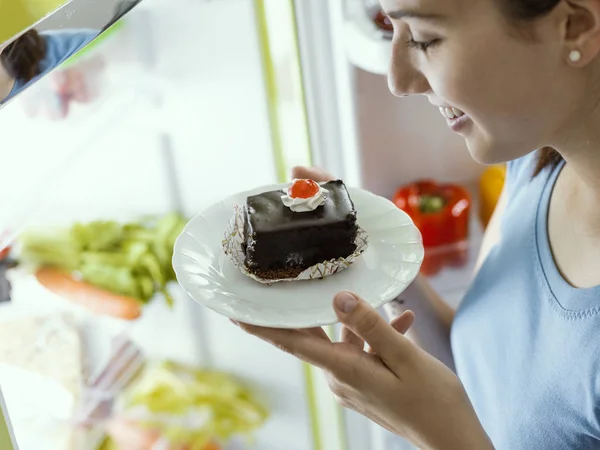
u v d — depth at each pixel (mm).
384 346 944
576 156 984
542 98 879
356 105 1632
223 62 1504
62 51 811
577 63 850
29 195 1313
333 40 1567
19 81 781
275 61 1508
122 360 1577
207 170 1632
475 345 1216
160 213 1659
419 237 1078
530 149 953
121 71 1486
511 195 1250
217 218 1118
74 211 1520
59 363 1409
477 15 829
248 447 1711
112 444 1525
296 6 1495
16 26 800
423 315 1359
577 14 817
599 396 972
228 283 1026
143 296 1603
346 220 1033
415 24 865
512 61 848
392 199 1792
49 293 1446
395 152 1745
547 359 1060
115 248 1580
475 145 958
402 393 967
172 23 1465
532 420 1072
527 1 803
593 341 988
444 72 878
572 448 1044
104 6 842
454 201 1734
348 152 1725
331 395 1804
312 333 1023
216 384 1708
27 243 1426
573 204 1085
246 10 1436
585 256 1054
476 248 1782
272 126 1566
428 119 1715
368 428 1849
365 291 1008
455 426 978
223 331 1714
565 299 1053
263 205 1068
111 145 1544
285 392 1770
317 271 1029
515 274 1160
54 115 1358
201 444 1625
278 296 1008
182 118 1571
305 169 1207
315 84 1600
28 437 1304
